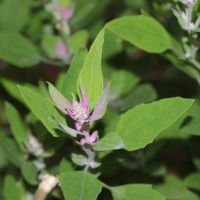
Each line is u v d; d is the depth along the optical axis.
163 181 0.52
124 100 0.52
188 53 0.47
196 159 0.52
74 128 0.43
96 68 0.41
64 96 0.42
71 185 0.41
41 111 0.41
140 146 0.41
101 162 0.45
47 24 0.61
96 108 0.40
